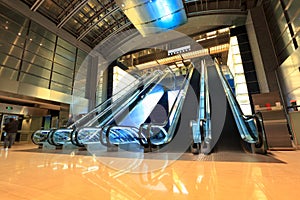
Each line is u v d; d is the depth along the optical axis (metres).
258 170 2.16
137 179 1.86
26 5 8.49
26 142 8.46
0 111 7.59
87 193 1.46
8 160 3.23
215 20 10.24
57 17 9.95
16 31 8.13
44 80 9.12
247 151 3.80
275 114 4.64
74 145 5.65
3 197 1.38
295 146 4.52
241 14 9.45
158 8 8.52
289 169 2.20
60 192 1.48
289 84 6.34
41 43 9.21
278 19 7.20
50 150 5.09
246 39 9.52
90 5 9.90
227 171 2.14
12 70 7.75
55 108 9.65
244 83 8.77
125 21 11.43
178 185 1.63
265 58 7.63
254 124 4.20
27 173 2.16
